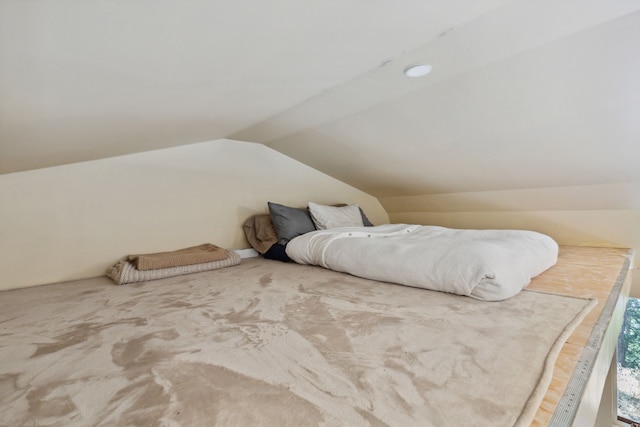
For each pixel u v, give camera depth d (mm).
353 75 1477
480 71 1409
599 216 2400
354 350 953
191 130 1967
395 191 3434
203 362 919
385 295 1485
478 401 690
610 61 1191
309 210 2807
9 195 1872
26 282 1928
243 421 665
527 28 1104
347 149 2645
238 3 678
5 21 540
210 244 2582
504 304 1286
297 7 764
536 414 649
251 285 1781
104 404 742
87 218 2119
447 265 1477
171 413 698
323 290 1611
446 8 949
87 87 927
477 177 2539
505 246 1608
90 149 1745
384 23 981
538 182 2348
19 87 812
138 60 834
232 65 1050
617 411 2678
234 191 2777
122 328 1207
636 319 2662
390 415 662
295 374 836
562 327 1032
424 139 2166
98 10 574
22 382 843
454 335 1021
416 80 1535
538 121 1656
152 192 2361
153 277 2020
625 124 1496
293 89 1542
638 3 957
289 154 3057
